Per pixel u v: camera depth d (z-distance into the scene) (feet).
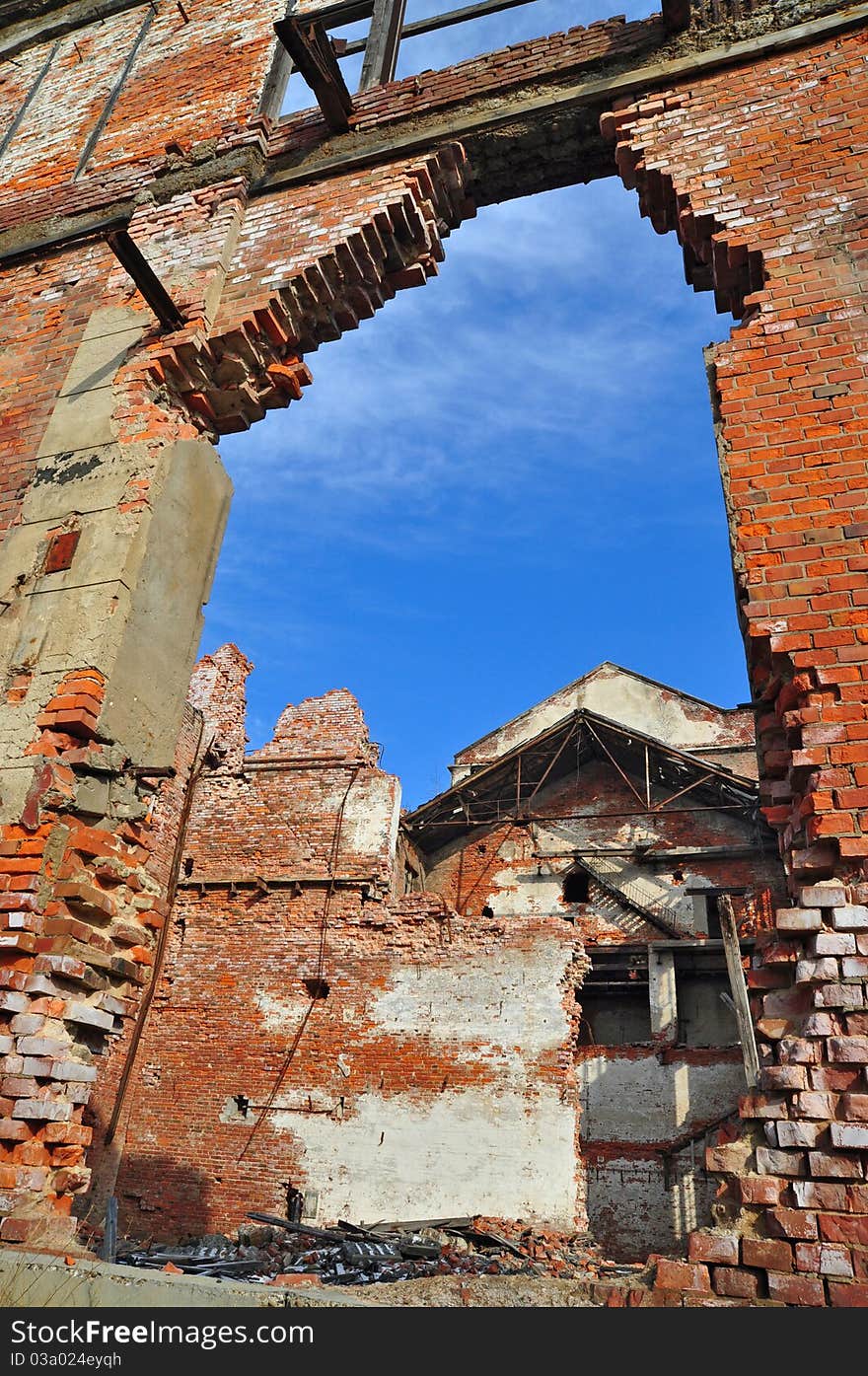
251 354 19.36
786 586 12.60
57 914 14.26
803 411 13.74
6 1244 11.90
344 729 57.16
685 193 16.49
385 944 48.47
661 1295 9.70
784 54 17.70
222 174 21.72
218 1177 44.55
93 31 28.50
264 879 51.98
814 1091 10.11
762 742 12.87
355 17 24.38
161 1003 49.78
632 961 60.85
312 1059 46.50
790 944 11.11
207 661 60.03
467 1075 43.96
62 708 15.38
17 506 18.57
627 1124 50.96
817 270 14.82
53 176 25.16
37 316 21.81
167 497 17.66
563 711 77.61
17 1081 13.00
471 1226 39.45
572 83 19.54
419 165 19.86
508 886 68.33
